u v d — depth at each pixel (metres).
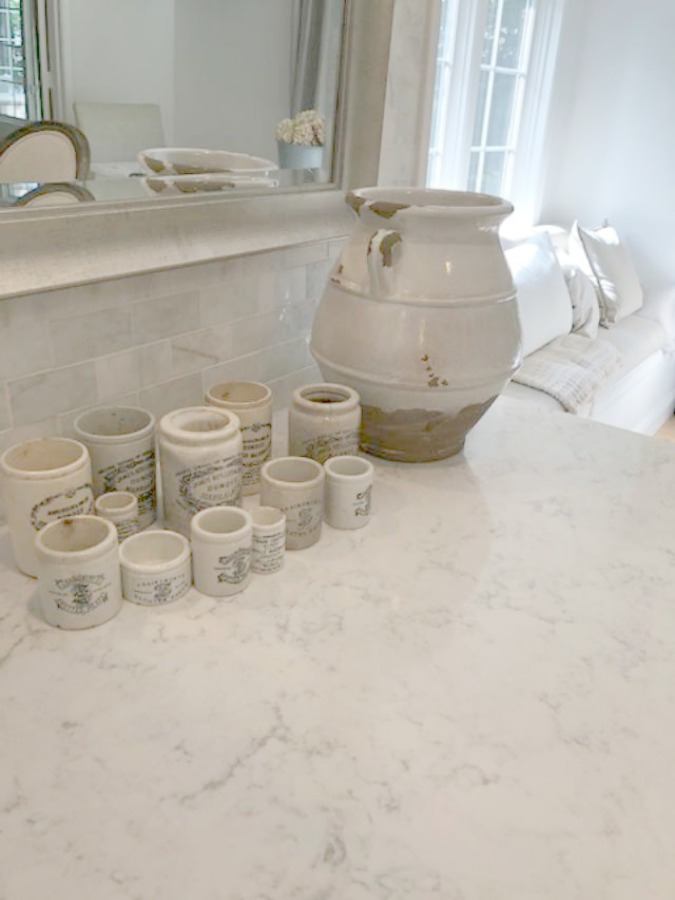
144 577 0.66
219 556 0.67
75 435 0.79
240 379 1.04
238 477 0.76
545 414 1.14
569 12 3.18
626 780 0.52
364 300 0.87
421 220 0.81
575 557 0.78
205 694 0.58
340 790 0.50
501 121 3.19
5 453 0.70
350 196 0.87
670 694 0.60
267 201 0.98
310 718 0.56
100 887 0.44
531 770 0.53
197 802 0.49
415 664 0.62
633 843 0.48
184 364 0.95
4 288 0.69
